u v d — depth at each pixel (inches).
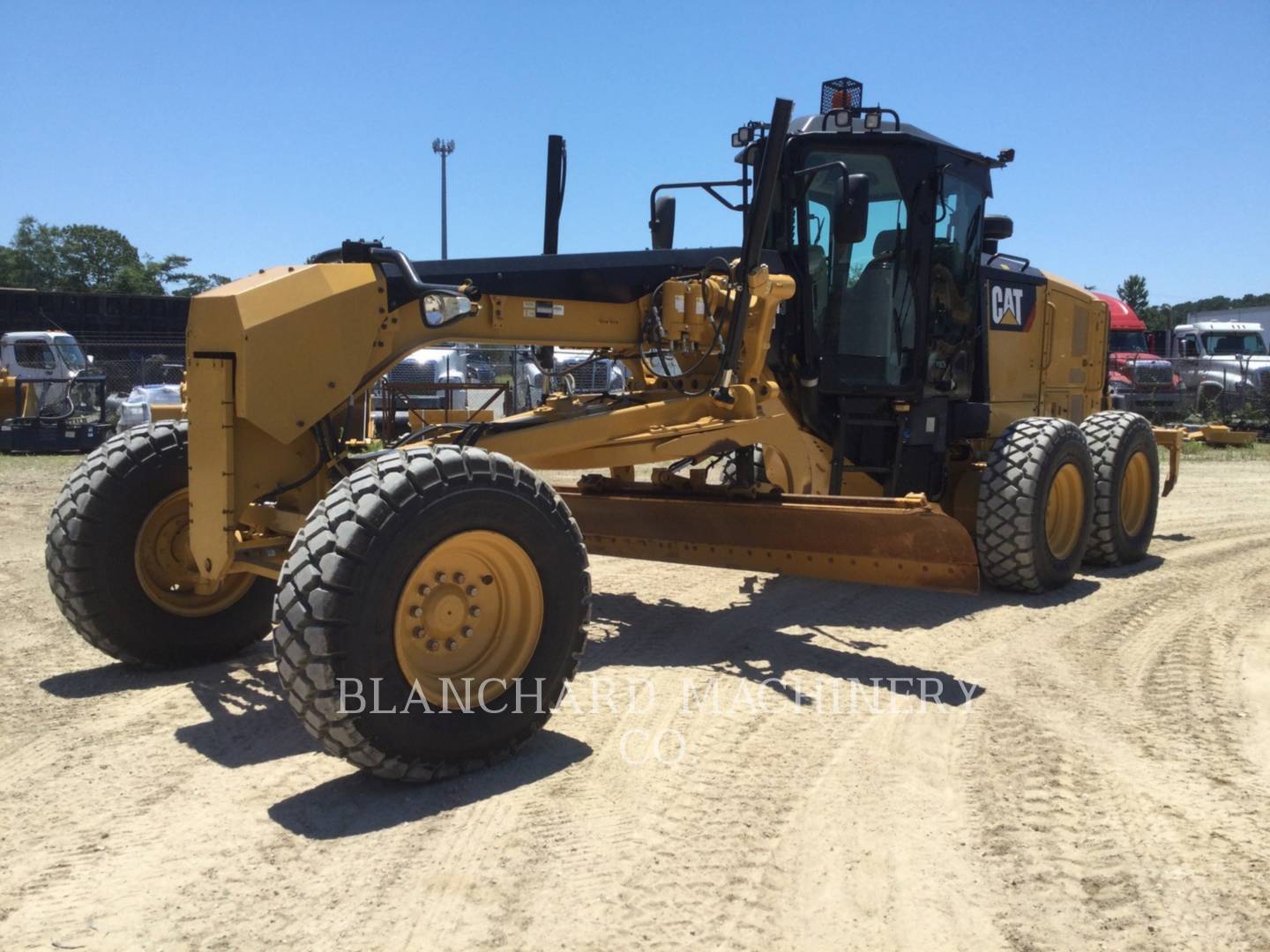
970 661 200.1
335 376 162.7
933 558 190.9
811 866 117.1
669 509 226.5
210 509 161.3
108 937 102.3
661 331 208.2
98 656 201.8
